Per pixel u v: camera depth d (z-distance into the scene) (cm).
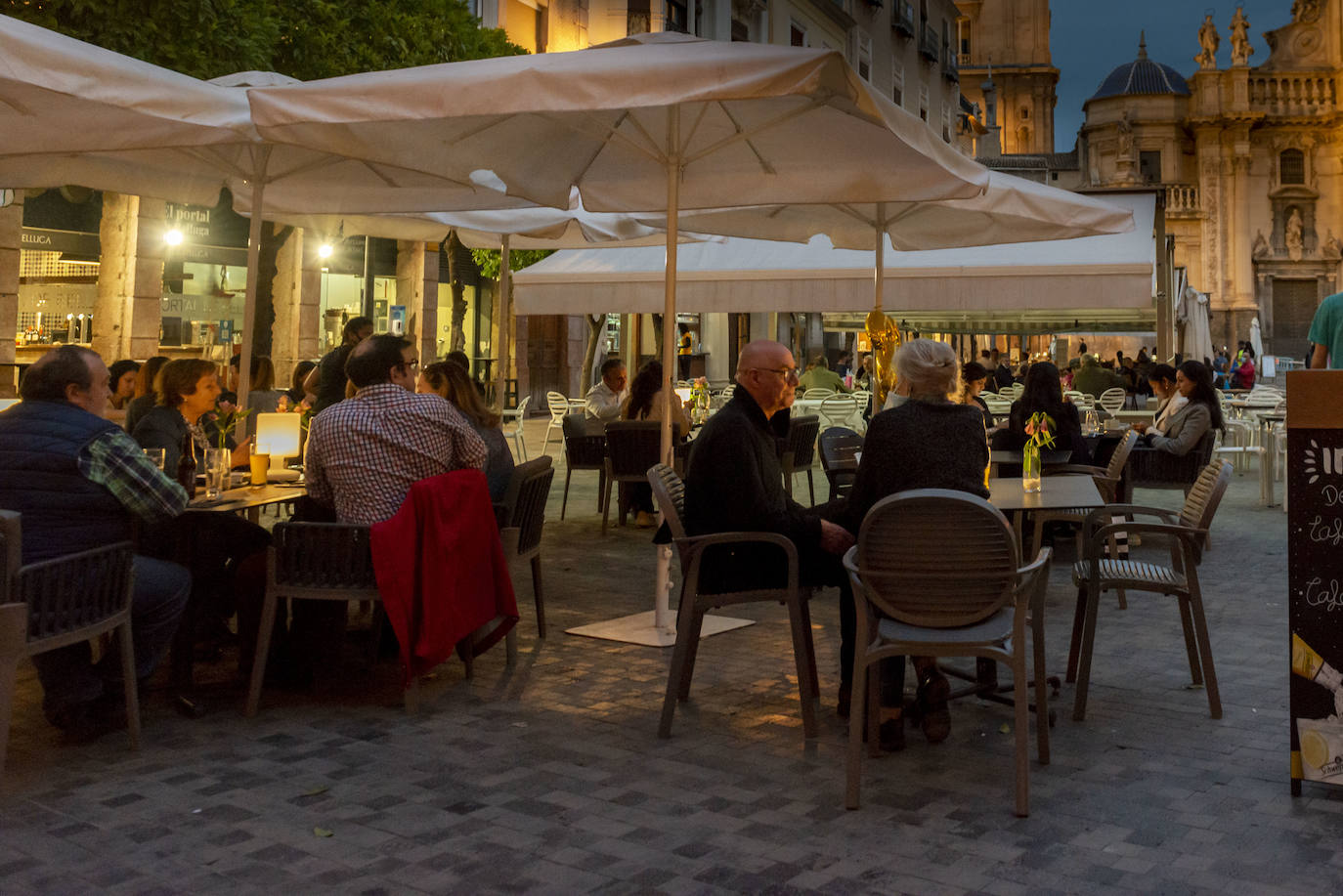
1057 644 640
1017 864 348
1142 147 6656
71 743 463
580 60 504
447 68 525
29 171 772
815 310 1043
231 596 589
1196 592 501
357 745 464
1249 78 6588
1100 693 541
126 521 476
